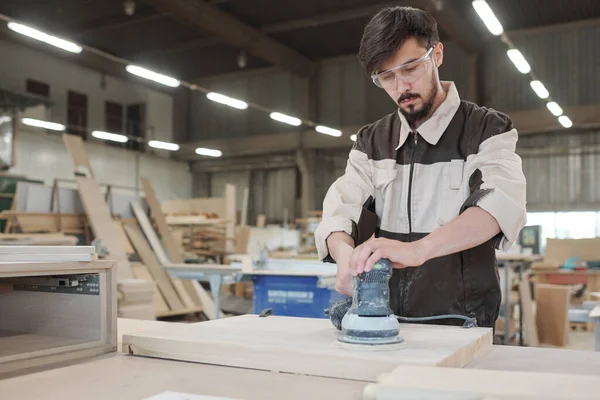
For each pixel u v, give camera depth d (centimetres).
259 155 1609
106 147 1401
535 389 70
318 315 460
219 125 1608
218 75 1594
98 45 1316
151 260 727
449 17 1063
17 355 117
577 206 1252
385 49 138
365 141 168
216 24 1098
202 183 1688
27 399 93
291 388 97
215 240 1050
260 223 1436
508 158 142
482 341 125
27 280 144
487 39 1258
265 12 1143
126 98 1513
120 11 1138
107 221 684
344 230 146
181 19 1127
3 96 1017
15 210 637
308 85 1455
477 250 150
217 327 138
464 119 154
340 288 133
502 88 1266
